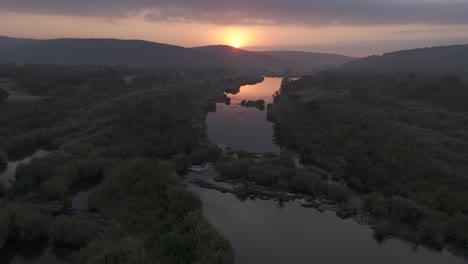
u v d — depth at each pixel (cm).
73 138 7031
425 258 3681
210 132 8619
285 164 6072
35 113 8362
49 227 3656
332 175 5847
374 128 7450
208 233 3372
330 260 3606
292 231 4153
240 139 8081
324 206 4781
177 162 5919
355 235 4094
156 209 4025
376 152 6112
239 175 5678
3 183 5150
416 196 4744
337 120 8312
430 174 5278
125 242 3216
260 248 3769
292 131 8088
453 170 5488
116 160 5812
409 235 4025
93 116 8712
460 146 6544
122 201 4341
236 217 4453
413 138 6900
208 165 6191
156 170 4950
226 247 3319
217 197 5016
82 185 5128
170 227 3578
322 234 4100
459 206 4388
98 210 4297
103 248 3212
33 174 4925
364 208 4725
